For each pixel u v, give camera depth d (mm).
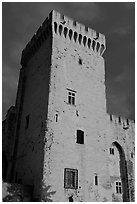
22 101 40594
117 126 42656
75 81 34750
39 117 31906
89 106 34594
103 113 35812
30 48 42531
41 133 29844
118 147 41625
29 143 32719
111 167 38781
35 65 39656
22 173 31938
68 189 27484
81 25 39312
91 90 36094
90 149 31781
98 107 35625
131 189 38531
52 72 32719
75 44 37656
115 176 38594
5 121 40969
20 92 41250
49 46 35656
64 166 28328
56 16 36500
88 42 39406
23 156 33406
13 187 26422
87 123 33188
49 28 36500
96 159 31719
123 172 39906
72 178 28562
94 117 34406
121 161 40719
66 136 30172
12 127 39281
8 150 37406
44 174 26500
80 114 33000
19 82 43094
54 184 26672
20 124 38500
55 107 30859
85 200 28250
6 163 37688
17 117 39094
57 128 29844
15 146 36656
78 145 30812
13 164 35281
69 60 35625
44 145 28031
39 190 25969
